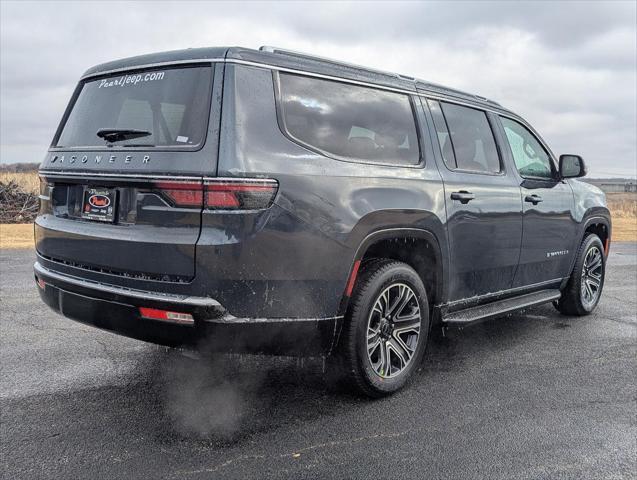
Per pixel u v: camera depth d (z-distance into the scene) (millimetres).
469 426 3482
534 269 5453
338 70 3820
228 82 3189
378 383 3801
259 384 4070
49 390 3857
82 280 3455
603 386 4238
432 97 4539
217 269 3014
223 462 2959
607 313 6652
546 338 5523
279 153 3244
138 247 3154
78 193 3574
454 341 5383
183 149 3111
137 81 3531
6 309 6062
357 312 3629
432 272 4273
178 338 3152
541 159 5758
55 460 2930
